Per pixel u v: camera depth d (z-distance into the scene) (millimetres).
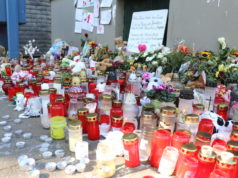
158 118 1529
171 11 3148
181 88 1910
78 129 1353
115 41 3793
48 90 1833
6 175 1156
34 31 6398
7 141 1498
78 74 2377
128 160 1216
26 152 1383
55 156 1341
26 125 1775
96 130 1520
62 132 1536
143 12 3646
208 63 2293
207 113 1488
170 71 2689
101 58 3336
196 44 2904
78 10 4871
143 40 3639
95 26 4480
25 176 1148
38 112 1971
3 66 3041
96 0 4340
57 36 5730
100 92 2041
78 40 5000
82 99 1769
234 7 2488
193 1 2865
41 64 3371
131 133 1243
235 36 2516
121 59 2971
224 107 1623
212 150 1016
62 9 5383
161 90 1734
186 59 2568
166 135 1190
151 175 1158
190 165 1004
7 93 2578
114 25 4055
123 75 2393
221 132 1361
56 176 1161
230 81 2166
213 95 1798
